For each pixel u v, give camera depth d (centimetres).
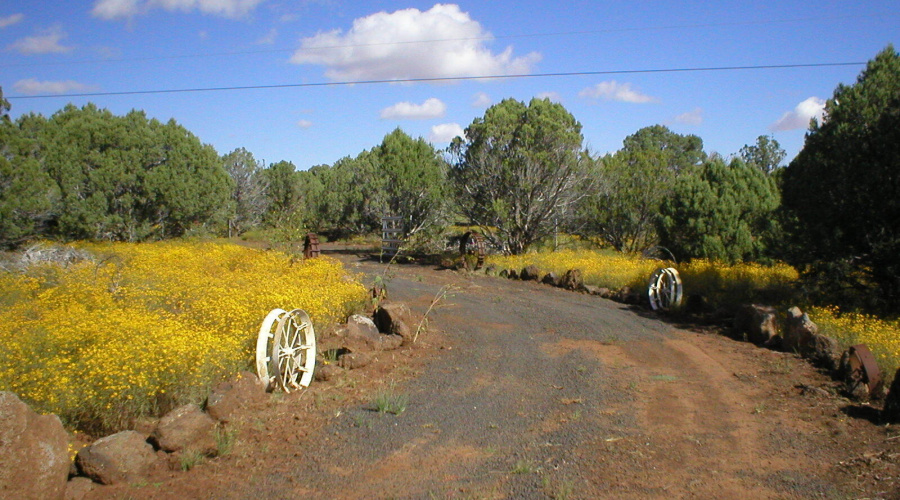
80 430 655
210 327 906
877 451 571
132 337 749
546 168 2364
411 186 2716
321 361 907
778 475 527
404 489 506
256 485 514
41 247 1695
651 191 2509
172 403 689
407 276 1989
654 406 721
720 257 1866
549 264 2031
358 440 614
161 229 2538
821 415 682
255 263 1614
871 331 985
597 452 580
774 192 2078
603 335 1126
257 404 702
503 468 545
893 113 1180
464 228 3259
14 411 450
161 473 535
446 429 645
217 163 2850
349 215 3931
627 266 1862
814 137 1323
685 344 1057
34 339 741
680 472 535
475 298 1546
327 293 1173
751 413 696
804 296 1327
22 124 2203
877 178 1178
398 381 830
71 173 2242
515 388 798
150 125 2650
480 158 2444
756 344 1059
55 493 462
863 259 1264
